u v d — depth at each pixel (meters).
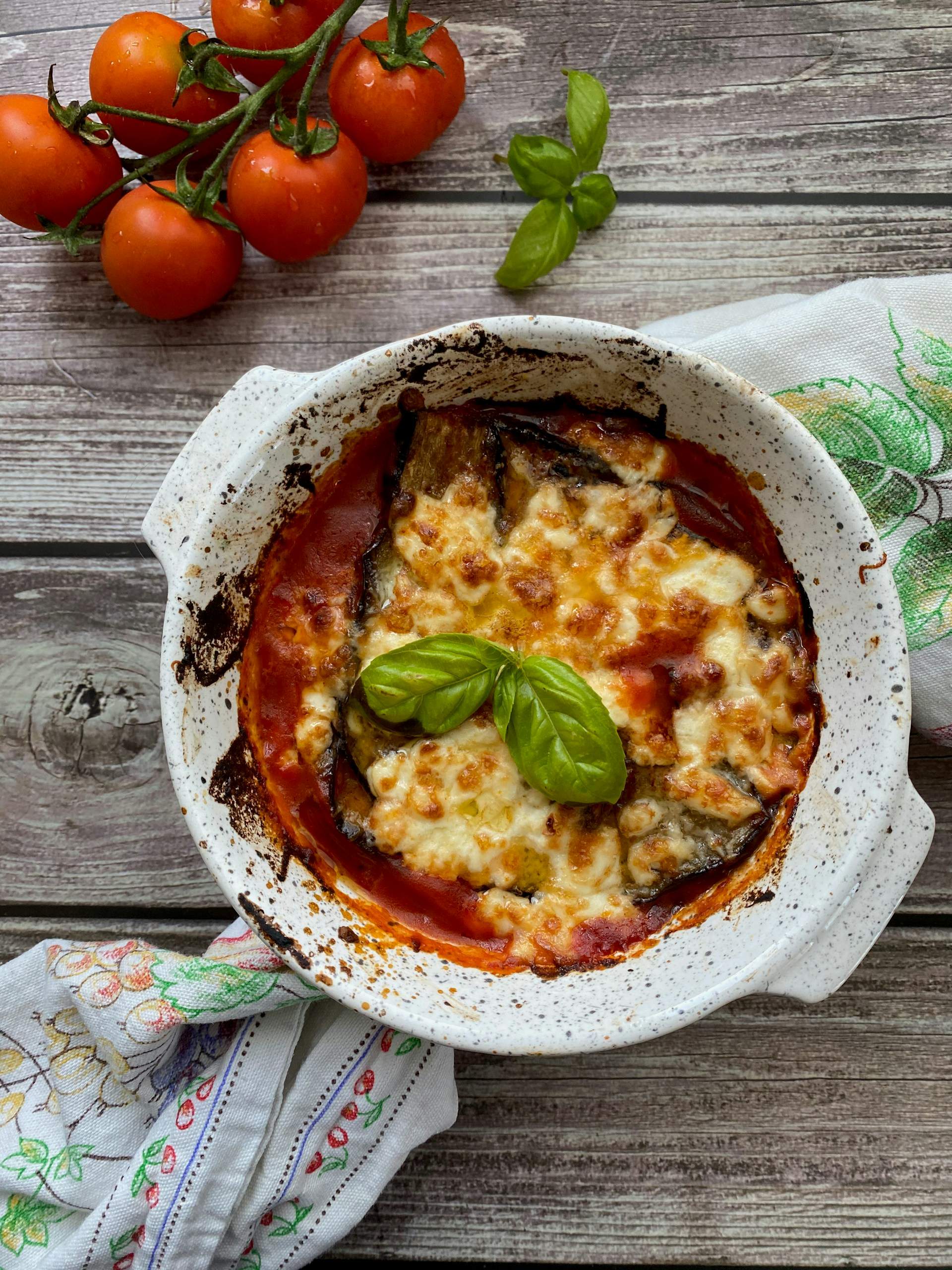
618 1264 0.35
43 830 0.35
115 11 0.36
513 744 0.27
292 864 0.29
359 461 0.30
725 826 0.29
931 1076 0.35
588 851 0.29
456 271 0.35
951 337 0.32
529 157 0.32
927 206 0.35
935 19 0.35
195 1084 0.32
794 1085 0.35
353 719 0.29
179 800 0.26
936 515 0.32
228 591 0.28
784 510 0.28
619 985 0.28
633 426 0.30
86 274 0.35
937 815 0.34
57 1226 0.33
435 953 0.29
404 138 0.33
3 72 0.36
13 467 0.35
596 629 0.29
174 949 0.35
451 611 0.29
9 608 0.36
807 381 0.32
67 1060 0.33
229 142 0.32
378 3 0.35
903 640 0.26
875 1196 0.34
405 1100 0.32
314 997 0.31
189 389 0.35
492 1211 0.35
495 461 0.30
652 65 0.35
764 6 0.35
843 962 0.27
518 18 0.35
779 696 0.29
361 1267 0.35
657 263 0.35
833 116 0.35
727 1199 0.35
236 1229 0.32
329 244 0.34
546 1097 0.35
